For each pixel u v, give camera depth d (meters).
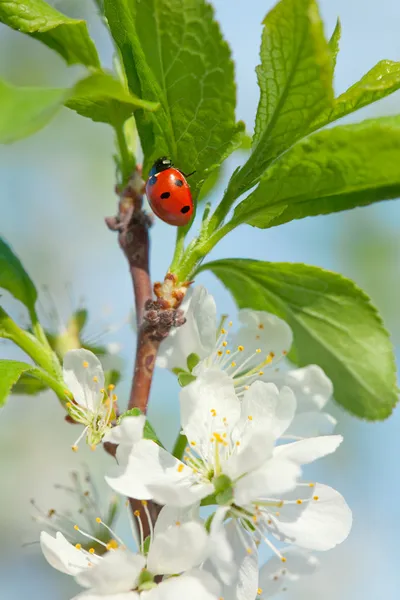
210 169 0.24
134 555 0.22
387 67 0.23
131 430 0.23
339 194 0.24
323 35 0.22
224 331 0.25
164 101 0.24
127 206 0.25
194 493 0.23
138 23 0.23
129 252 0.25
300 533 0.23
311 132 0.24
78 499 0.27
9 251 0.25
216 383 0.24
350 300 0.25
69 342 0.26
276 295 0.25
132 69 0.24
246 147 0.27
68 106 0.24
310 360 0.26
